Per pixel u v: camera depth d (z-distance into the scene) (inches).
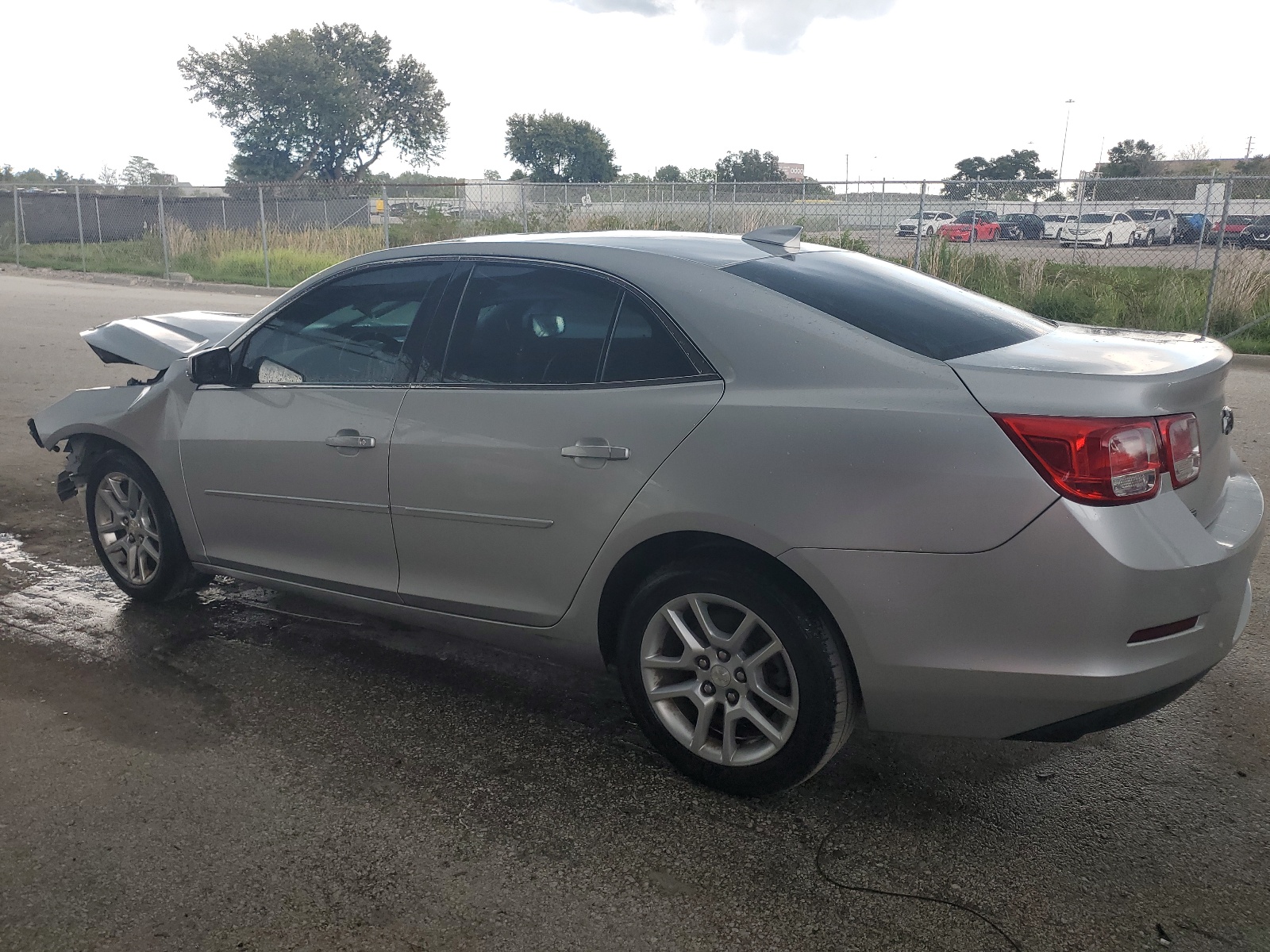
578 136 2536.9
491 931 92.3
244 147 2082.9
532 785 117.0
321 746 125.8
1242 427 313.9
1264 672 148.1
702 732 114.1
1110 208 740.0
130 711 134.6
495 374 124.9
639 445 111.0
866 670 102.2
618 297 118.5
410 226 964.0
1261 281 543.8
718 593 108.8
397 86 2181.3
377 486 132.9
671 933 92.3
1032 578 94.3
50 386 364.8
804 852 104.6
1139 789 117.3
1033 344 112.1
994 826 109.7
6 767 119.7
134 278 917.8
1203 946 90.8
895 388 101.0
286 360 146.5
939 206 654.5
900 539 97.7
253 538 151.3
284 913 94.4
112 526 171.8
